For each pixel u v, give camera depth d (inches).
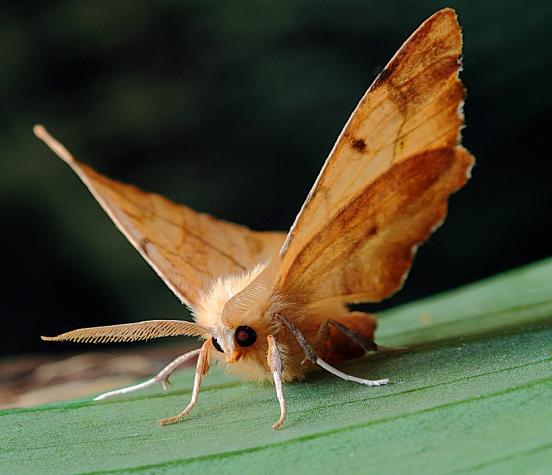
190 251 5.5
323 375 5.2
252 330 5.0
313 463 4.4
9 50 11.1
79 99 11.2
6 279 11.4
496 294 6.1
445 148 5.1
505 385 4.6
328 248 5.1
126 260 11.3
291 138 10.6
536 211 9.6
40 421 5.0
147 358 6.3
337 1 9.7
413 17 9.5
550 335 5.1
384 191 5.0
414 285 10.1
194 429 4.8
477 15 8.6
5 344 11.5
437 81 4.9
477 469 4.2
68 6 11.0
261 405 5.0
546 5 8.3
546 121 9.1
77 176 11.3
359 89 10.0
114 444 4.8
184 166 11.2
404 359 5.1
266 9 10.2
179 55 10.9
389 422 4.5
